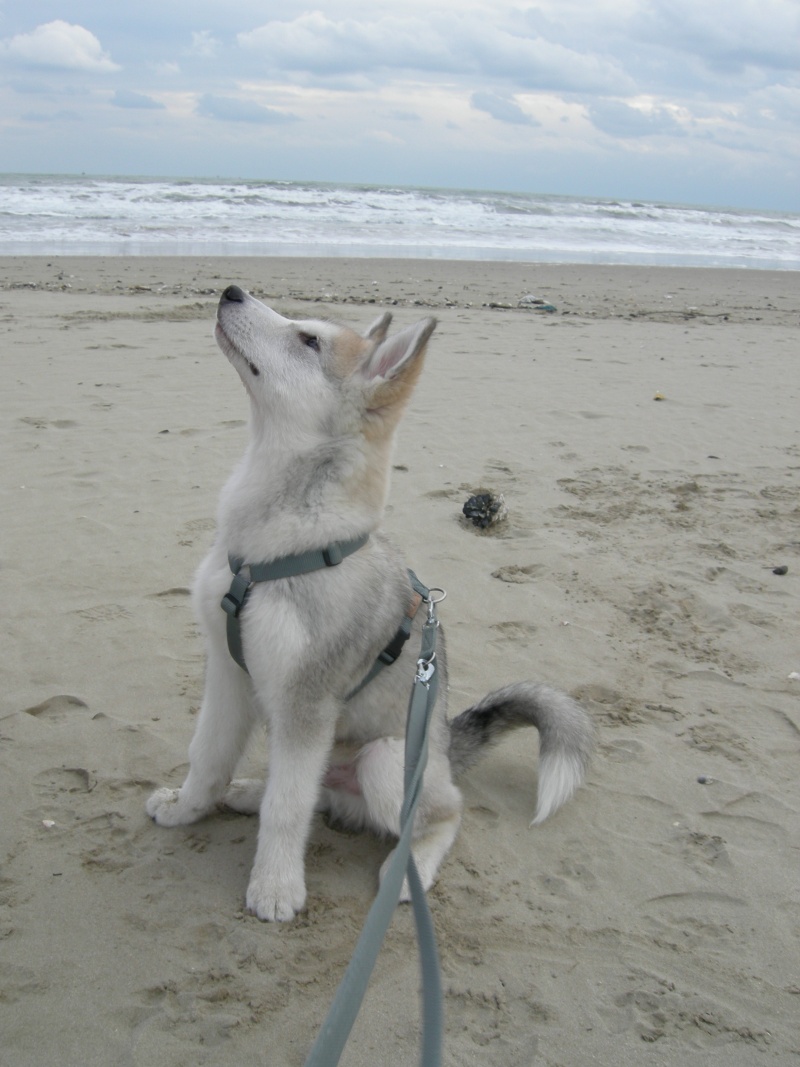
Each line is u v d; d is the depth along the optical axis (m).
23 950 1.06
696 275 9.56
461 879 1.21
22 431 2.66
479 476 2.56
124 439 2.64
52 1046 0.96
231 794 1.31
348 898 1.18
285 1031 1.00
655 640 1.78
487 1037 1.01
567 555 2.09
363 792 1.22
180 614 1.74
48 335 4.05
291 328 1.21
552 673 1.66
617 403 3.47
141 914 1.12
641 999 1.06
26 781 1.31
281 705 1.15
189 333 4.29
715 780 1.41
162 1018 1.00
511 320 5.38
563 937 1.14
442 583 1.93
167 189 14.40
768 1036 1.03
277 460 1.18
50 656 1.59
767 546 2.21
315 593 1.14
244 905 1.15
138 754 1.38
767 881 1.23
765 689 1.65
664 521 2.33
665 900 1.20
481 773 1.44
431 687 1.16
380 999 1.04
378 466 1.20
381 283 6.77
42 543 1.96
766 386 3.92
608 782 1.41
